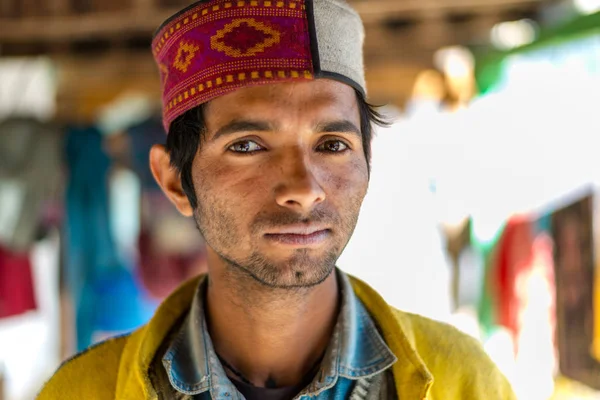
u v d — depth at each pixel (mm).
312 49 949
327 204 959
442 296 3102
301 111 944
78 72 2904
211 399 1047
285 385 1076
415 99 2807
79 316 3080
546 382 2553
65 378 1130
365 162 1028
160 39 1073
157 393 1066
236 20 956
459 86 2723
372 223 3055
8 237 2939
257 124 939
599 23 1976
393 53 2742
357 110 1028
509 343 2848
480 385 1106
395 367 1057
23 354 4117
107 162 3084
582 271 2393
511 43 2656
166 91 1074
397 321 1078
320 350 1090
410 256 3082
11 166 2943
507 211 2443
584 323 2406
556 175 2291
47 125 3000
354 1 2535
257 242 944
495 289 2664
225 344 1086
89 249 3076
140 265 3182
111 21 2553
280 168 938
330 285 1080
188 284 1215
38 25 2586
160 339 1133
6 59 2830
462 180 2613
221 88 953
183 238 3174
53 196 3008
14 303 3092
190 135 1014
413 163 2877
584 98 2221
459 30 2680
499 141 2438
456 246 2783
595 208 2303
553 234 2561
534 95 2340
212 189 979
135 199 3215
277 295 993
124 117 3145
